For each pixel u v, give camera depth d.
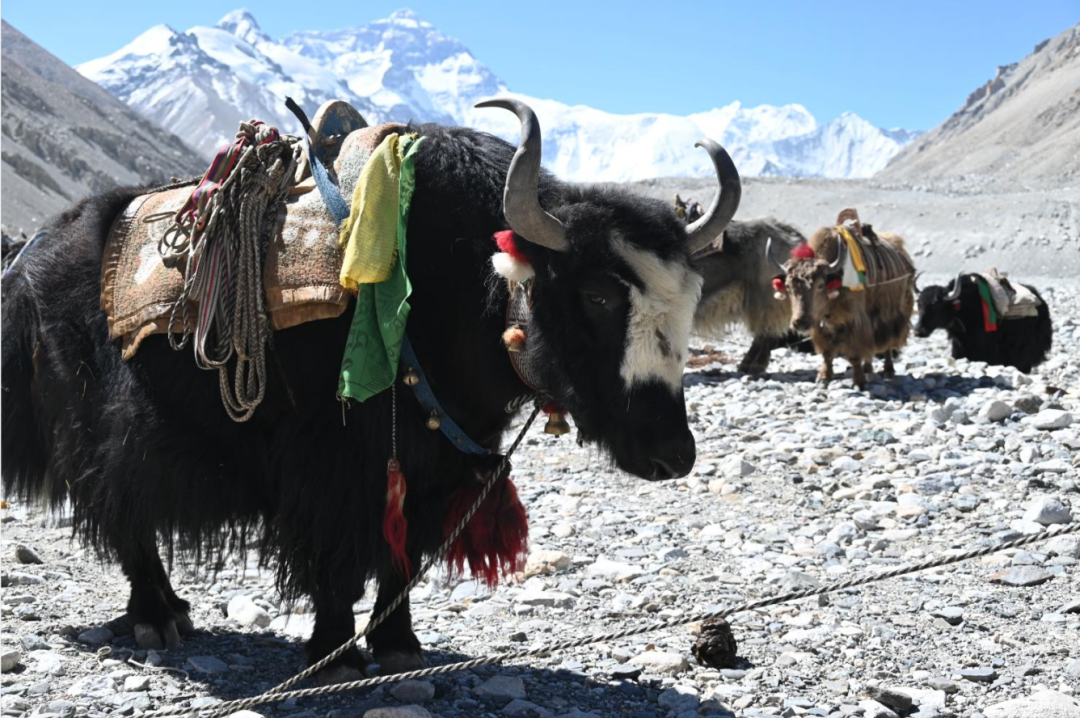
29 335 4.61
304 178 4.05
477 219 3.82
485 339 3.81
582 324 3.57
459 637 4.74
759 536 6.38
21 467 4.80
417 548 3.90
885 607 5.07
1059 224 49.34
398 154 3.79
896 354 11.89
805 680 4.18
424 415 3.77
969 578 5.46
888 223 54.31
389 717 3.64
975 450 8.03
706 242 3.73
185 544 4.16
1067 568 5.53
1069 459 7.57
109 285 4.16
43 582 5.50
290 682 3.79
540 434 9.45
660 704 3.96
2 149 103.19
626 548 6.16
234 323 3.75
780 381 12.15
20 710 3.82
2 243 6.71
